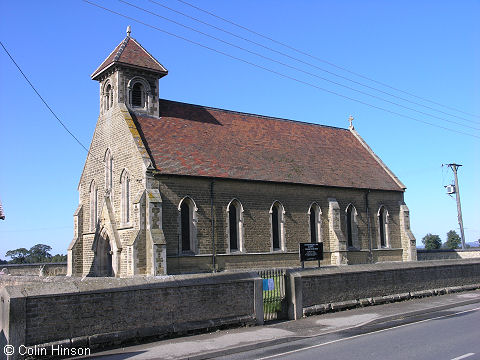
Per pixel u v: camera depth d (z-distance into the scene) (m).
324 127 50.78
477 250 48.34
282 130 45.41
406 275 27.22
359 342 15.66
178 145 35.47
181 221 32.69
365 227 43.88
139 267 30.27
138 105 37.19
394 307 23.73
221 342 15.98
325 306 22.14
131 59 36.84
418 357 13.14
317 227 40.28
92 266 36.78
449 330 17.42
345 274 23.61
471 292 30.48
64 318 14.48
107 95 38.12
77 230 39.06
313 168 42.28
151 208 30.80
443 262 30.31
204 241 33.25
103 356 14.24
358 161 48.19
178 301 17.27
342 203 42.47
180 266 31.84
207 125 39.62
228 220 34.72
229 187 35.19
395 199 47.12
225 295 18.70
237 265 34.56
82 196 40.09
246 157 38.47
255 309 19.52
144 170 31.53
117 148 35.38
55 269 45.50
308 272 21.95
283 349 15.20
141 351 14.79
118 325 15.60
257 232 36.16
